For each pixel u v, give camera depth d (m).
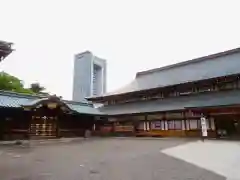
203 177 7.48
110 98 38.09
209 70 30.53
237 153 11.89
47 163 10.17
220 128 23.89
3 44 15.77
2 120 23.23
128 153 13.13
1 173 8.16
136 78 43.00
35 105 24.34
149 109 28.92
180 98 29.36
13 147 17.58
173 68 38.56
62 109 27.19
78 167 9.16
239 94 23.94
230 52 32.88
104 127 33.78
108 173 8.09
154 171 8.37
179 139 22.06
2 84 43.97
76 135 29.89
